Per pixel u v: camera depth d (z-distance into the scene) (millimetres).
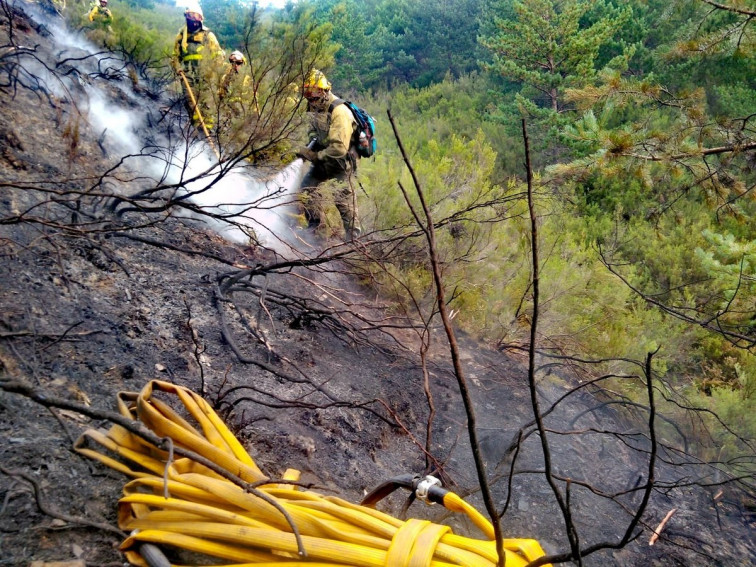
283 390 3131
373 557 1660
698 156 4059
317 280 4773
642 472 3715
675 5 4418
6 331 2514
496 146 11953
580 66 12086
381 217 5309
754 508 3615
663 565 2938
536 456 3498
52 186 3893
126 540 1738
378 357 4059
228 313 3623
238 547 1737
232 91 3857
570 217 7684
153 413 2035
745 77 10031
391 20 23125
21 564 1598
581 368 4688
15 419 2072
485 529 1913
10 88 4836
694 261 6605
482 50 19344
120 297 3217
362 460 2926
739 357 5215
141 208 3275
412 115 15672
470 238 4977
